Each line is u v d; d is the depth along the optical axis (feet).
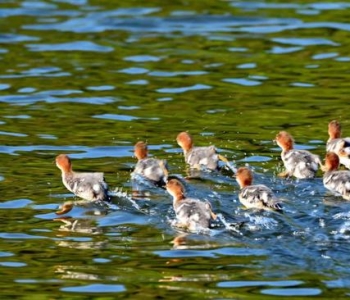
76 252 49.26
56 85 78.43
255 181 57.77
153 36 91.86
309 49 86.79
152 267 47.26
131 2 102.22
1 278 46.50
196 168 60.39
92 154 63.36
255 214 52.49
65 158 57.36
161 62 84.43
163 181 58.03
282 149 61.31
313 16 95.66
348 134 66.44
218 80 79.41
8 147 64.75
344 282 45.01
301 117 70.13
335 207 53.31
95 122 69.72
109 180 58.65
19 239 50.93
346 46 87.20
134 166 61.11
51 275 46.83
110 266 47.55
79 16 97.50
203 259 47.80
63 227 52.34
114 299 44.32
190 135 62.34
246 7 99.50
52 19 96.73
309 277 45.57
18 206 55.26
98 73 81.61
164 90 77.05
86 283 45.85
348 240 49.16
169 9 99.71
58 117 70.95
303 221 51.49
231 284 45.19
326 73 80.43
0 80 79.61
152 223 52.60
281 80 79.00
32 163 61.98
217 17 96.53
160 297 44.21
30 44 89.30
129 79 79.97
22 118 70.74
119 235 51.13
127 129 68.18
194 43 89.61
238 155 62.44
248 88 77.25
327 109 71.72
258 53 86.28
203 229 50.98
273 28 92.84
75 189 56.13
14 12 98.73
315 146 64.03
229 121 69.51
